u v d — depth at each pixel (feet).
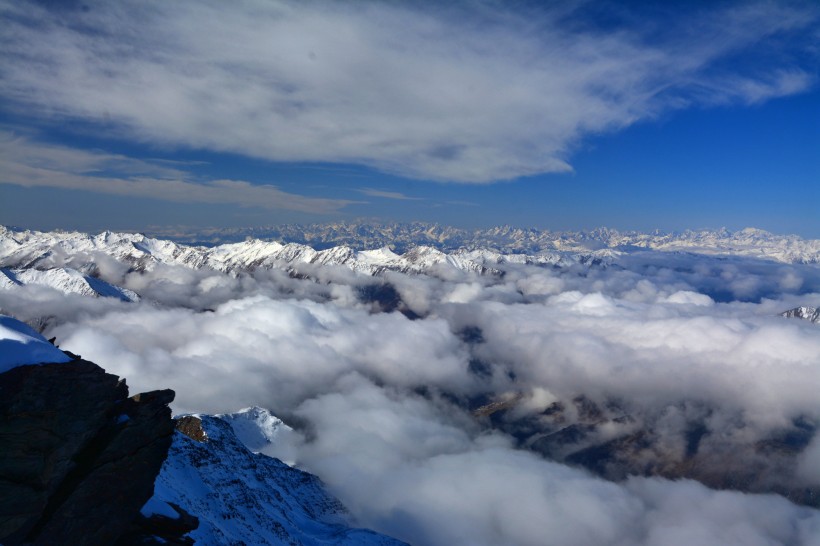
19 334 100.01
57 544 97.04
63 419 97.45
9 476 89.20
